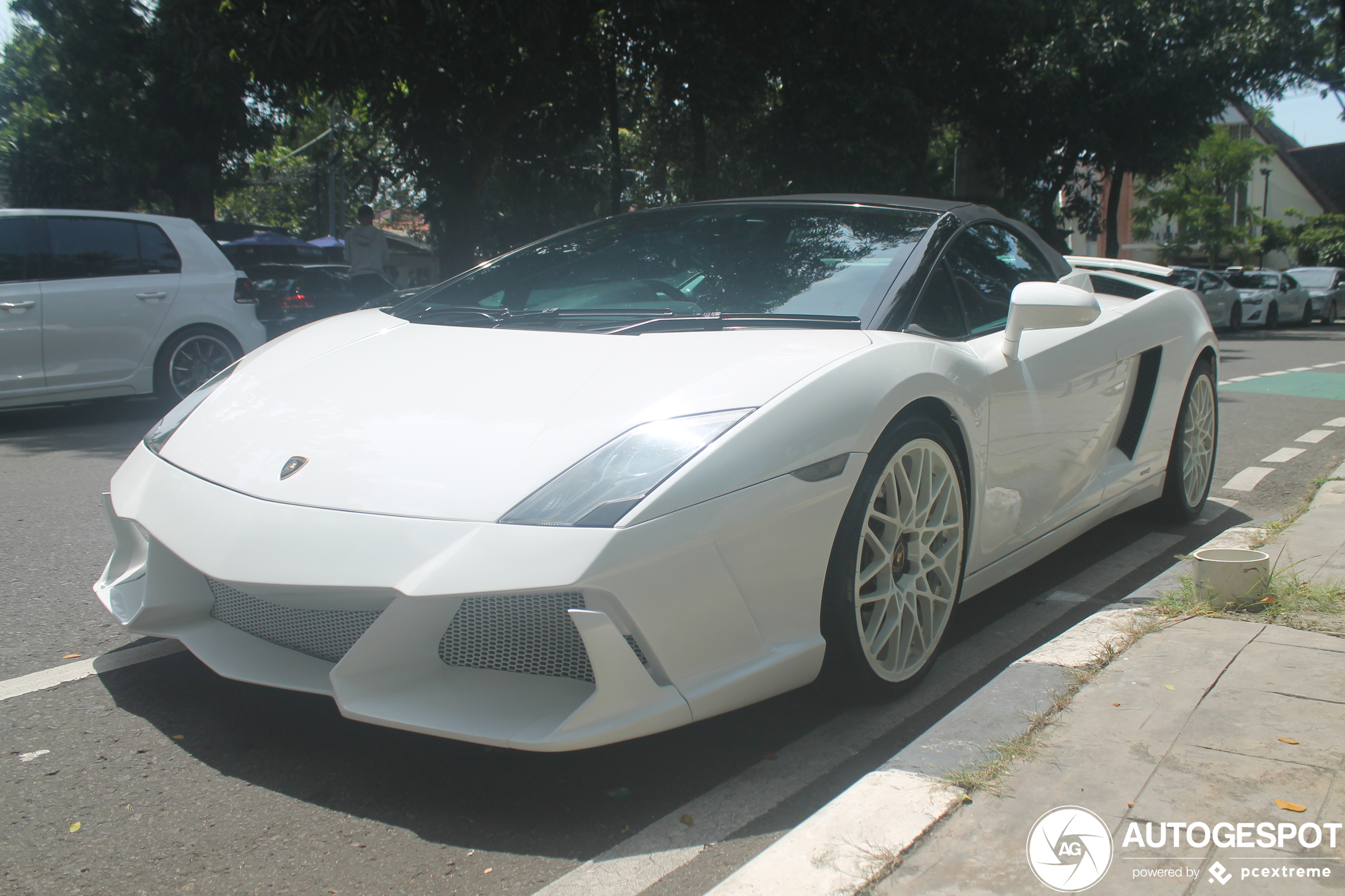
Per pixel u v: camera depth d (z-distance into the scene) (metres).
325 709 2.46
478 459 2.08
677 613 1.97
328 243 26.28
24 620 3.10
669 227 3.40
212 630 2.33
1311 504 4.25
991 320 3.16
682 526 1.96
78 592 3.39
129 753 2.23
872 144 14.25
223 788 2.08
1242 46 18.69
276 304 9.72
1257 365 13.49
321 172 40.88
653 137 19.88
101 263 7.34
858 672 2.36
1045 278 3.70
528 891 1.74
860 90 14.34
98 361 7.26
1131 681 2.32
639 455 2.04
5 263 6.97
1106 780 1.88
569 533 1.90
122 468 2.61
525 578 1.86
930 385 2.50
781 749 2.27
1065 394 3.24
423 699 1.99
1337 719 2.11
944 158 23.95
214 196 19.39
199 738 2.31
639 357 2.41
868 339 2.54
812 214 3.33
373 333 2.89
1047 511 3.27
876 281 2.88
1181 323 4.18
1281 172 45.56
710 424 2.12
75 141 17.88
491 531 1.93
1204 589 2.88
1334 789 1.84
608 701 1.90
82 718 2.40
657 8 12.02
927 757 1.97
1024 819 1.75
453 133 11.70
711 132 18.17
